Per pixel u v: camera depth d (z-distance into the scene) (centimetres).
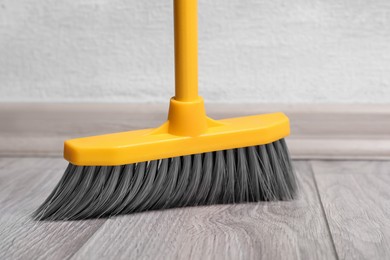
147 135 102
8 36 132
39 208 101
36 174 122
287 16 128
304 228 95
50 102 135
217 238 92
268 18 128
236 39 129
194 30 101
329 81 131
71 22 131
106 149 98
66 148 100
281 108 131
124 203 101
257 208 104
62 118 133
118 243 91
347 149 130
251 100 133
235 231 95
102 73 133
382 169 123
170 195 104
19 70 134
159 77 133
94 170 99
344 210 102
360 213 101
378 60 129
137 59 132
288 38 129
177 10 100
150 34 131
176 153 102
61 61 133
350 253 87
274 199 108
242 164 106
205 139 103
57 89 135
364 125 130
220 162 105
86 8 130
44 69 134
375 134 130
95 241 92
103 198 100
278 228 96
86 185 99
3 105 133
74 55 133
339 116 130
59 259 86
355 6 127
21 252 88
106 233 95
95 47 132
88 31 131
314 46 129
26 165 127
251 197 108
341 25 128
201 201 107
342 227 96
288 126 110
